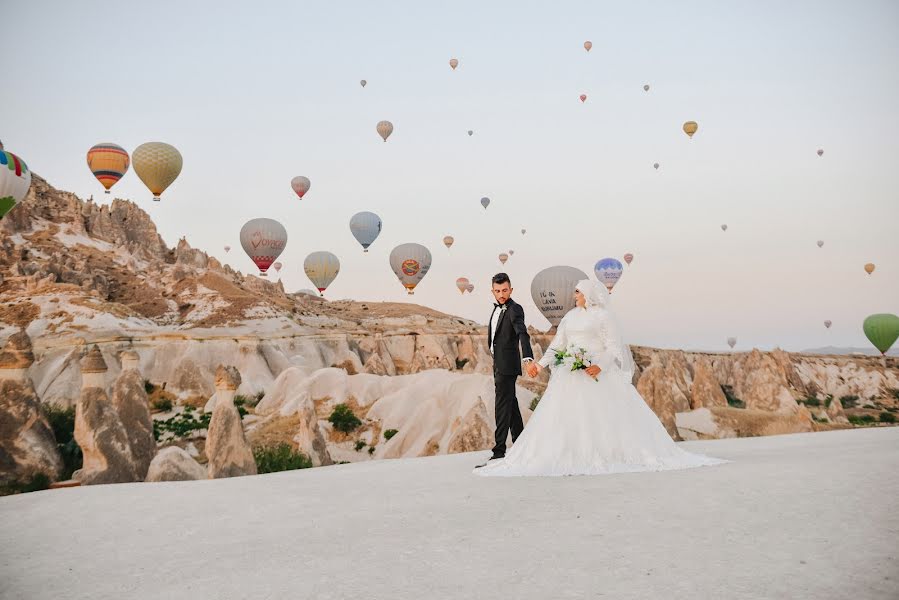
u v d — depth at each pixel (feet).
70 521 19.67
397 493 21.54
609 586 11.27
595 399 24.81
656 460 24.13
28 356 165.37
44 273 432.25
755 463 23.52
